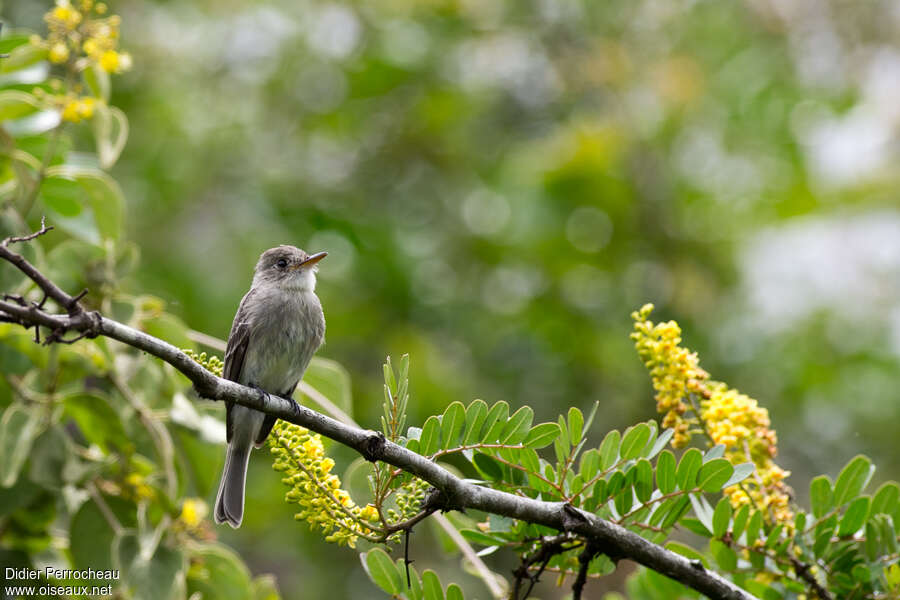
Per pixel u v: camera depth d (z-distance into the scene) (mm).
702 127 16312
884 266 16016
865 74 17438
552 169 15164
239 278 13867
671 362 6453
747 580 6414
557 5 16656
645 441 6109
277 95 15664
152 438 7609
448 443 5902
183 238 14180
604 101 16344
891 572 6164
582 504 6102
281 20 15844
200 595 7812
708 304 14938
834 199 16359
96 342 7477
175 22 15453
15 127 7609
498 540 6246
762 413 6531
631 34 16547
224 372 8234
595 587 11727
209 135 14820
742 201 16219
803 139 16703
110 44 7645
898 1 17359
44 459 7383
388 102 15891
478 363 14203
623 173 15312
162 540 7551
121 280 8219
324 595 12914
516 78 16594
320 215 14812
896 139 17078
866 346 15125
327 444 6840
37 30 13961
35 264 7461
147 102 14516
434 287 14781
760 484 6473
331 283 14133
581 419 6086
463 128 15930
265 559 13477
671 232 15344
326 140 15742
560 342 14383
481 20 16516
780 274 16047
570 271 15086
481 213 15531
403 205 15477
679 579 5914
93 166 8539
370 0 16016
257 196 14797
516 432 5945
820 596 6262
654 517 6074
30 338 7395
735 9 16891
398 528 5523
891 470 14094
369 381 13523
